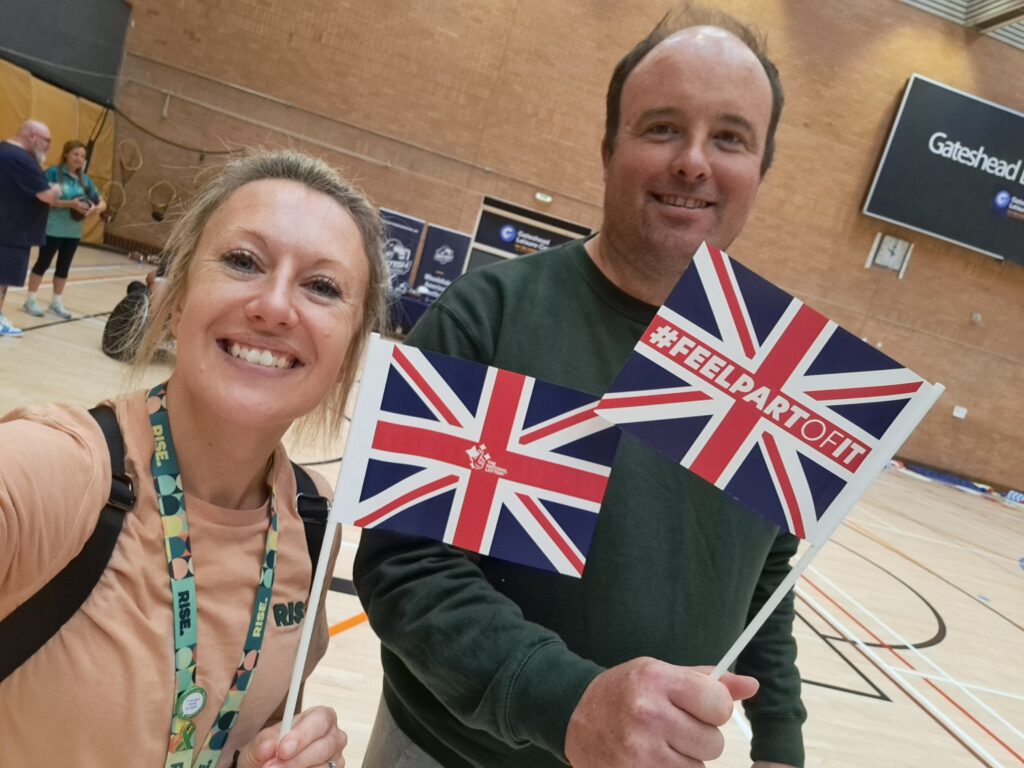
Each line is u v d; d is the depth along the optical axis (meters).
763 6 11.46
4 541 0.84
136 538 0.98
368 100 11.41
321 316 1.02
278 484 1.18
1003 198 12.14
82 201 6.21
